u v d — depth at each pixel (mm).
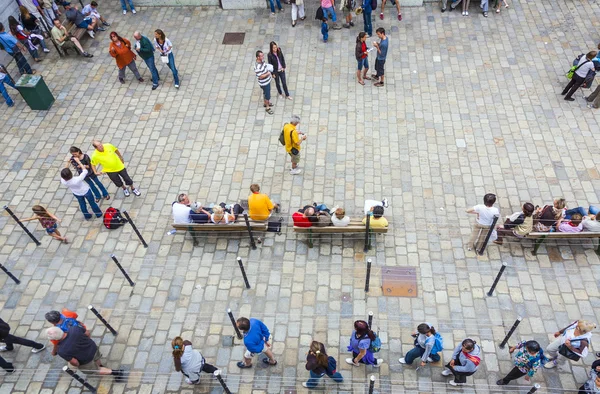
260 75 11336
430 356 7137
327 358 6469
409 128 11508
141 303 8625
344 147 11156
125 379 7668
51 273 9188
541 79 12539
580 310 8078
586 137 10961
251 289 8688
